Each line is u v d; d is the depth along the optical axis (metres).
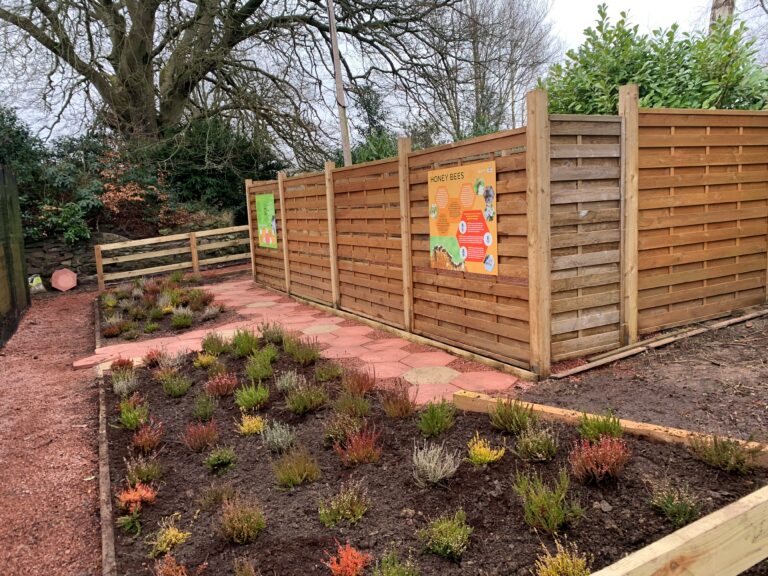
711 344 4.59
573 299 4.34
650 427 2.96
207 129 14.70
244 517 2.53
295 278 8.91
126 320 7.97
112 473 3.29
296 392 4.07
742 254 5.29
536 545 2.27
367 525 2.55
